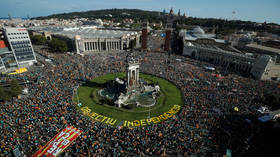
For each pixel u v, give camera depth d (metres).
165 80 104.31
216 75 106.44
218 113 64.81
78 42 165.62
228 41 185.50
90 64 122.19
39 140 49.81
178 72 113.81
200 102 73.62
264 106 71.19
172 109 74.25
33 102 68.00
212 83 96.00
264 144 51.62
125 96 82.44
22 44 120.38
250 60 128.00
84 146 48.19
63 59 133.12
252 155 47.56
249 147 50.22
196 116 62.59
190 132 54.62
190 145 49.69
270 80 112.38
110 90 91.62
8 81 92.00
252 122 60.44
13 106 65.00
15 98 73.62
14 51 118.00
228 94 81.25
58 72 103.25
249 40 174.88
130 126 61.75
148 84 99.12
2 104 67.94
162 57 149.62
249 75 119.94
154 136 53.12
